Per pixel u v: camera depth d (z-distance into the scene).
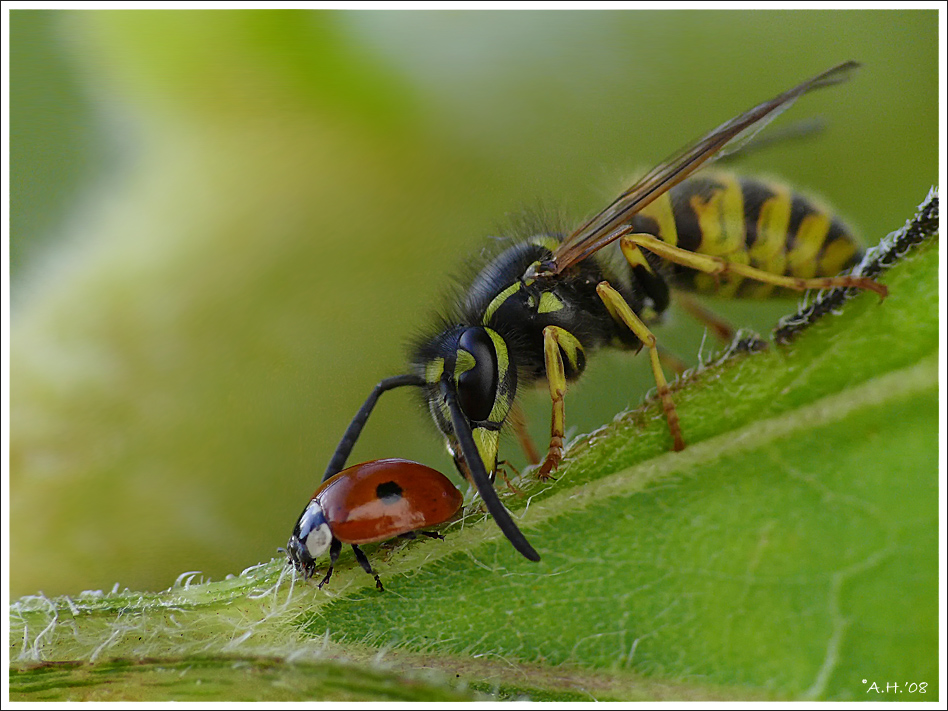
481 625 0.08
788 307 0.10
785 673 0.08
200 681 0.08
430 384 0.09
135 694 0.08
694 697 0.08
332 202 0.11
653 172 0.09
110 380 0.11
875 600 0.08
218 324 0.11
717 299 0.09
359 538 0.08
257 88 0.11
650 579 0.08
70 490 0.10
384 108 0.11
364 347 0.11
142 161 0.11
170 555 0.10
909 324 0.08
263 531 0.11
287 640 0.08
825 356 0.08
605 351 0.09
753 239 0.09
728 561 0.08
